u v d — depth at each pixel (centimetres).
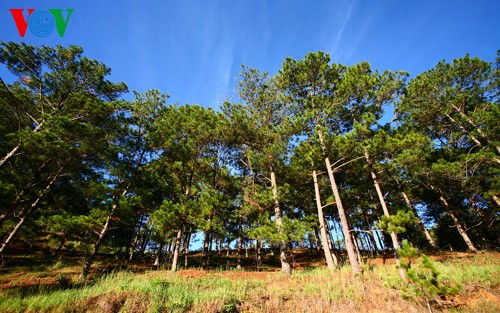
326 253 1388
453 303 740
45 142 1209
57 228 1321
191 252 3531
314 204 2069
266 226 1357
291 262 2136
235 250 3559
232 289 916
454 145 2152
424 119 2045
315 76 1747
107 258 2377
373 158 1430
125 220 1569
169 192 1834
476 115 1716
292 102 1817
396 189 1962
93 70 1647
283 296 847
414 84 1952
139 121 1861
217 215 1573
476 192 1783
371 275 1062
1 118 1431
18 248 2180
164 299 713
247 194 1716
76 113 1583
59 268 1560
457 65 1931
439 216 2666
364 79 1460
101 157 1575
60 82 1516
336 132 1750
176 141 1770
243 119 1650
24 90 1463
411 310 700
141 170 1778
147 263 2253
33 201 1578
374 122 1289
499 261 1255
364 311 709
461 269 1127
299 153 1595
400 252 762
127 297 686
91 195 1688
